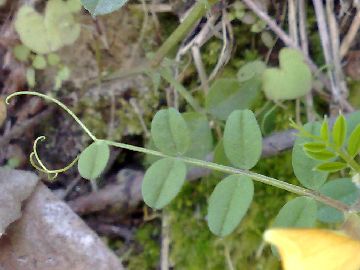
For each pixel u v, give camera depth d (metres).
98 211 0.16
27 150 0.16
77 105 0.16
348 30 0.15
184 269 0.15
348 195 0.12
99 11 0.13
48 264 0.14
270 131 0.15
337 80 0.15
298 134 0.11
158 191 0.12
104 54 0.16
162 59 0.15
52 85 0.16
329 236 0.09
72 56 0.16
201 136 0.14
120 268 0.14
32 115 0.16
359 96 0.15
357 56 0.15
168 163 0.12
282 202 0.15
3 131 0.16
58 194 0.16
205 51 0.16
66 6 0.16
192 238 0.15
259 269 0.15
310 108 0.15
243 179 0.12
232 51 0.15
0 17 0.16
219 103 0.15
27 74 0.16
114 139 0.16
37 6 0.16
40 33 0.16
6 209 0.14
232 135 0.12
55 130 0.16
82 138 0.16
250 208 0.15
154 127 0.12
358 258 0.09
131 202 0.16
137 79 0.16
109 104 0.16
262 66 0.15
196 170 0.15
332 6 0.15
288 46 0.15
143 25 0.16
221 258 0.15
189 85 0.16
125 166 0.16
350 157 0.11
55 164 0.16
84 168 0.12
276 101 0.15
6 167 0.15
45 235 0.14
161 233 0.16
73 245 0.14
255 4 0.15
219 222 0.12
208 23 0.15
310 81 0.14
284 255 0.09
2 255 0.14
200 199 0.15
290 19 0.15
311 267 0.09
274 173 0.15
